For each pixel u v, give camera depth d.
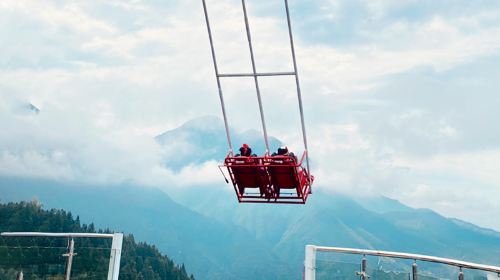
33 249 12.77
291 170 10.77
